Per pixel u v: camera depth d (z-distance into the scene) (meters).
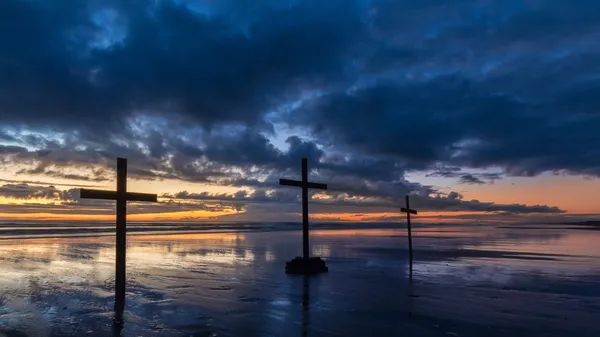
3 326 7.94
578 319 8.62
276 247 26.05
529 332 7.68
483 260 19.25
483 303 10.06
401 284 12.60
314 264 14.96
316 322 8.27
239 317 8.62
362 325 8.07
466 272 15.26
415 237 39.59
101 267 15.75
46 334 7.48
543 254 22.34
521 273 15.05
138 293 10.92
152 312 8.99
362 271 15.33
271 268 15.96
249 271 15.10
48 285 11.97
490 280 13.45
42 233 42.44
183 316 8.68
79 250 22.73
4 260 17.83
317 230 61.50
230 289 11.62
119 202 9.92
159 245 27.17
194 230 56.44
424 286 12.30
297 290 11.53
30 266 15.95
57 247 24.67
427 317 8.69
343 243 30.34
